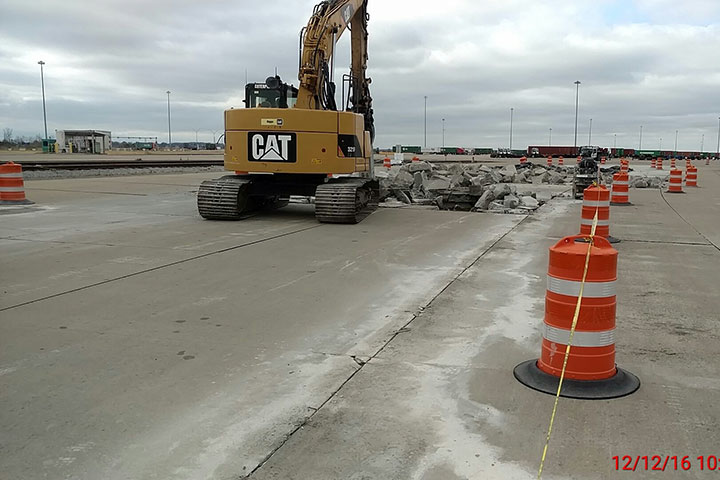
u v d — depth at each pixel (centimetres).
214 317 585
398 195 1956
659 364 468
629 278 780
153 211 1445
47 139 7506
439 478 312
